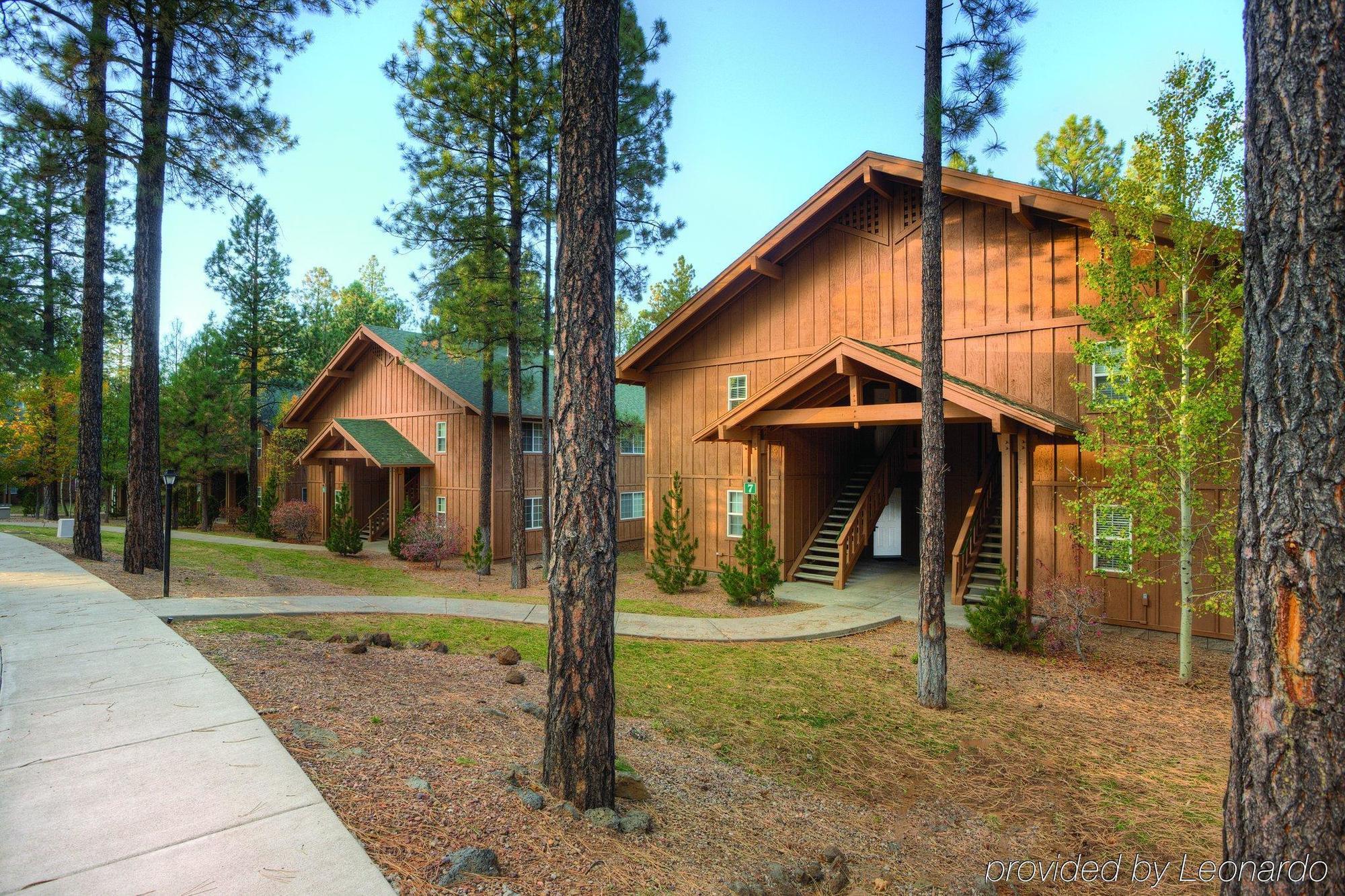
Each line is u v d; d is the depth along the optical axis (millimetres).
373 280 58594
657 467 18453
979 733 7027
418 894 2898
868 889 4168
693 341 17719
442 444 23906
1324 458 2553
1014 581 11664
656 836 4195
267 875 2936
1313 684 2510
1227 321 8594
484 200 15805
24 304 23016
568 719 4285
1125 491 9086
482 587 16594
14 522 27859
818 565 16125
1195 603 10250
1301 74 2691
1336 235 2588
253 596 11141
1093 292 11938
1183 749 6711
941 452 7977
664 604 13648
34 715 4781
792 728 6980
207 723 4648
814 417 13000
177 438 29422
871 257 14727
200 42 11258
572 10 4629
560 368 4480
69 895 2758
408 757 4434
